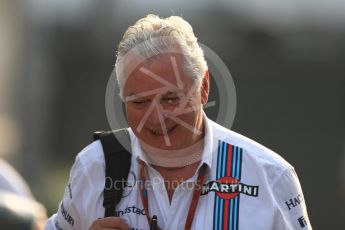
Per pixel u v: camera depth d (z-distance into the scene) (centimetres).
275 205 1270
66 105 6550
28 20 5859
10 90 5691
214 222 1263
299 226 1283
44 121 6022
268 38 6322
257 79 6291
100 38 6619
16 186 1723
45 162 5619
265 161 1290
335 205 6022
